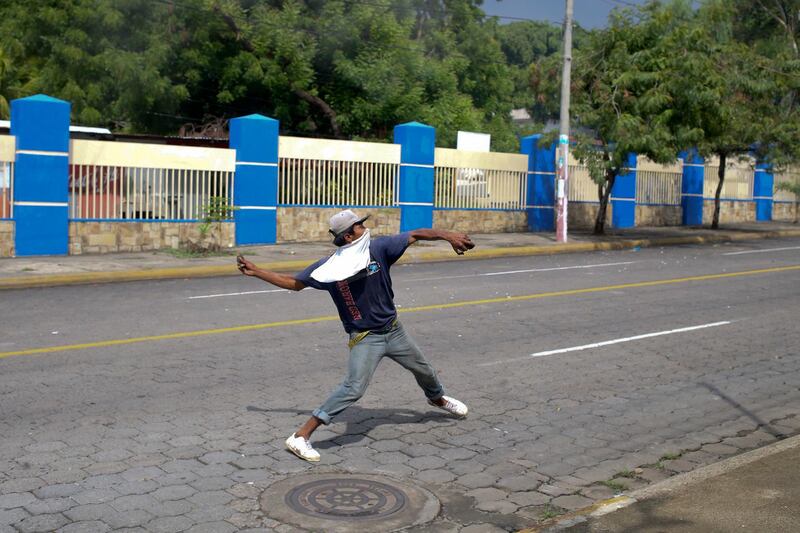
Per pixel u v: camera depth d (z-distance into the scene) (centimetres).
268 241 2217
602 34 2552
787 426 738
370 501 545
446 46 4266
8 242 1847
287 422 707
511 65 6894
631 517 502
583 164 2900
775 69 2716
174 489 556
